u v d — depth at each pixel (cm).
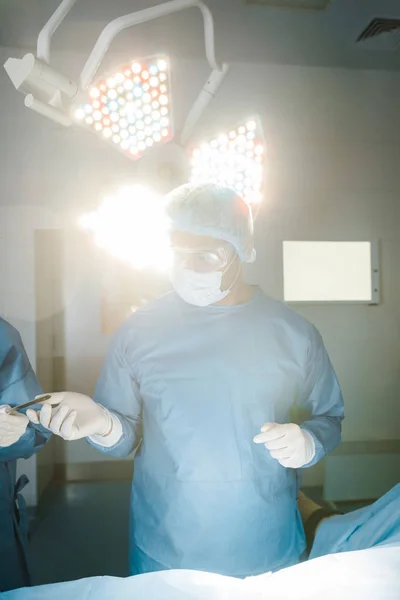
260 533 101
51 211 228
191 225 100
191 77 224
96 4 174
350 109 244
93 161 230
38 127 227
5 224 224
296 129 240
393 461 235
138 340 106
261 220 240
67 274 239
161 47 208
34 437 109
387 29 198
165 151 128
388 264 250
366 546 87
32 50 216
